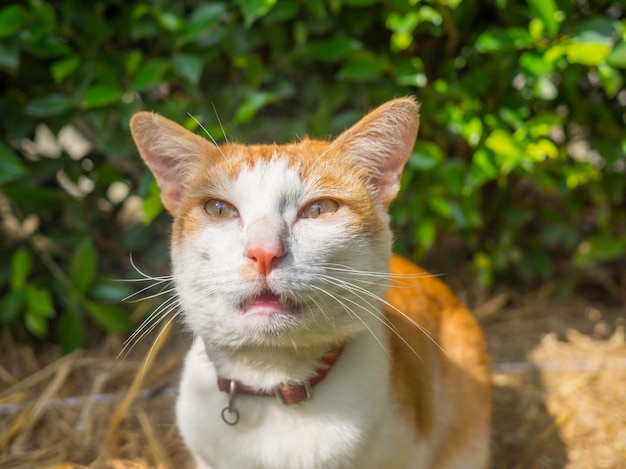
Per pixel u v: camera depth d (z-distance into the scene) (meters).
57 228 0.76
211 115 0.69
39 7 0.66
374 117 0.52
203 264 0.50
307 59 0.71
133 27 0.68
